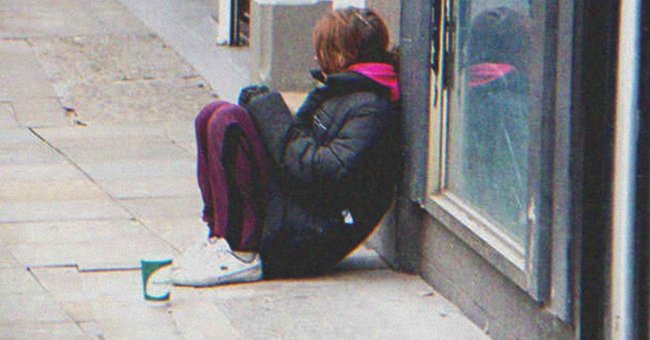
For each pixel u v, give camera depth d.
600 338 6.40
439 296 8.36
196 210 10.41
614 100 6.14
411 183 8.48
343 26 8.44
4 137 12.77
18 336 7.44
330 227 8.47
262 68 12.33
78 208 10.32
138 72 15.83
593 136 6.22
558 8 6.36
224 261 8.54
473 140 7.75
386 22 8.88
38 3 19.98
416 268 8.79
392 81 8.48
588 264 6.35
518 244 7.10
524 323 7.08
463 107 7.90
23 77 15.38
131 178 11.36
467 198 7.89
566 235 6.42
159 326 7.70
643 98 5.98
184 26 18.62
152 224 9.96
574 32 6.22
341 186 8.34
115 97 14.70
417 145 8.37
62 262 8.91
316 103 8.54
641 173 6.01
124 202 10.55
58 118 13.70
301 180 8.38
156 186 11.11
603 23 6.13
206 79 15.64
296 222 8.49
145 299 8.13
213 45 17.44
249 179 8.45
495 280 7.46
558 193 6.47
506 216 7.27
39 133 13.01
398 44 8.62
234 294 8.35
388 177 8.55
